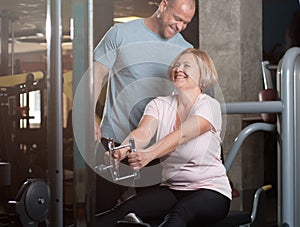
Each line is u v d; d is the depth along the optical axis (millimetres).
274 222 3719
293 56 2314
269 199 4578
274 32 5566
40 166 2430
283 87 2305
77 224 1428
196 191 1897
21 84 2529
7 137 2449
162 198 1931
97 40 3062
